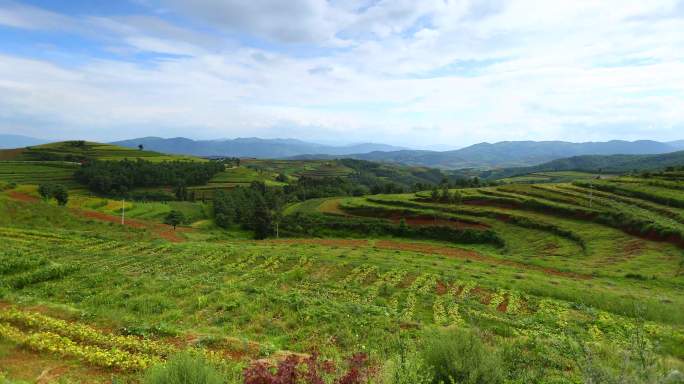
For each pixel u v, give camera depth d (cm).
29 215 5516
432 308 2627
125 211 9281
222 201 11200
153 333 1599
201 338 1554
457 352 1019
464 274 3766
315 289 3031
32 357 1317
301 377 939
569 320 2394
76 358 1324
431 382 976
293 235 8356
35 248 3912
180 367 985
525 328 2161
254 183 15912
